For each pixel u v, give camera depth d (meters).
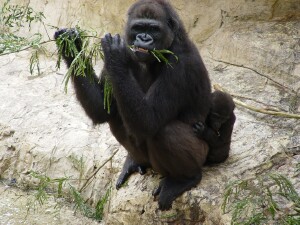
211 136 13.02
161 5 12.45
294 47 17.02
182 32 12.69
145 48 11.94
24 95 18.02
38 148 16.27
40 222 14.42
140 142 12.64
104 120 13.33
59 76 18.77
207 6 18.48
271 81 16.70
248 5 18.08
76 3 20.31
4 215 14.69
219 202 12.32
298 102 15.84
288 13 17.86
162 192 12.80
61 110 17.19
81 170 15.52
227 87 16.72
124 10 19.25
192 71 12.59
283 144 13.96
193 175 12.84
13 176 16.56
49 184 15.92
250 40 17.50
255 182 12.70
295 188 12.48
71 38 12.41
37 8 21.25
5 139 16.98
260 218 11.45
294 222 11.25
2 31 20.75
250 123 15.01
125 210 13.45
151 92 12.26
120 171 14.56
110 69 11.77
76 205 15.01
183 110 12.94
